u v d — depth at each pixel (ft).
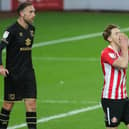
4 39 97.25
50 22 257.34
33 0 293.23
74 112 122.83
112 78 88.17
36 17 272.10
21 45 97.81
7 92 100.12
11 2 292.40
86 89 142.92
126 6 288.51
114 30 88.89
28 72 98.94
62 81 152.35
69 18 269.44
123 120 90.22
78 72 163.43
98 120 116.78
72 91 141.08
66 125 113.60
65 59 182.39
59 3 295.89
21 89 99.25
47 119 118.01
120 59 86.63
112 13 285.23
